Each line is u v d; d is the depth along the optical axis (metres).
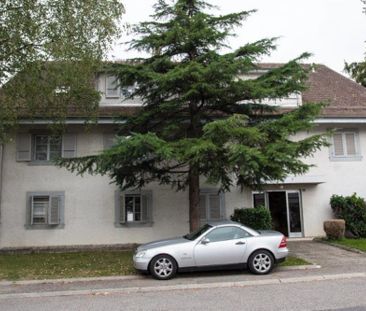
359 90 21.08
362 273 10.06
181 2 12.71
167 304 7.45
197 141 11.30
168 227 17.11
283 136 11.38
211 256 10.08
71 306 7.58
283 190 18.12
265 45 12.51
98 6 11.84
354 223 16.92
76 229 16.72
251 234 10.41
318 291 8.14
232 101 13.16
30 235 16.48
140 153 11.42
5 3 11.10
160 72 12.90
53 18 11.45
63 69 11.55
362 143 18.36
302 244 15.98
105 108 17.59
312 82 21.53
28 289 9.40
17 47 11.20
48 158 17.11
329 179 18.02
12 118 12.54
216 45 12.86
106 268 11.77
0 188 16.53
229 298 7.77
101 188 17.06
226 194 17.64
